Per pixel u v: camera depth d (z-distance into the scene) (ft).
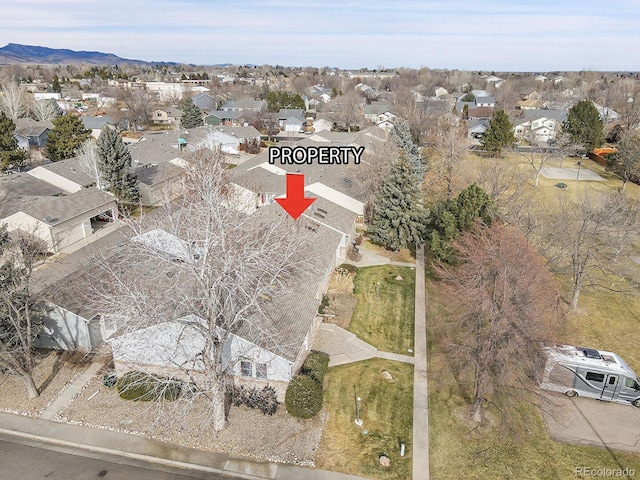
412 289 104.78
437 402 69.21
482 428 64.18
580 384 69.97
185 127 295.07
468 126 276.41
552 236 97.04
